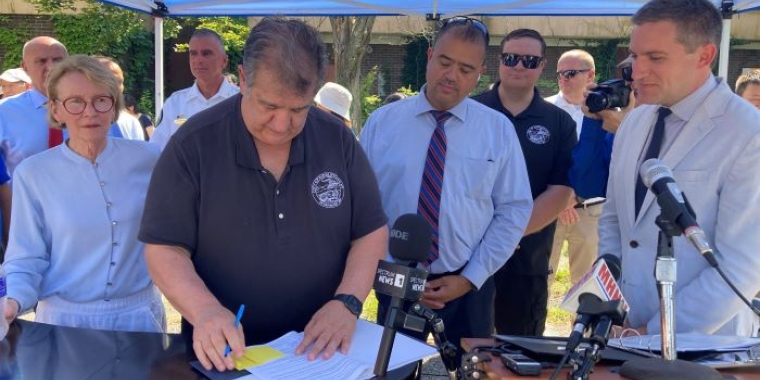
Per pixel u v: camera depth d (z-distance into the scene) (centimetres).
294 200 206
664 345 170
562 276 662
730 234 218
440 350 181
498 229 300
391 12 578
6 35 1591
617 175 252
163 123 524
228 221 204
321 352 187
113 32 1579
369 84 1472
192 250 209
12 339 205
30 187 245
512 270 375
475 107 305
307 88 183
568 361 169
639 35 224
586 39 1711
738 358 182
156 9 566
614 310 159
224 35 1458
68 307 248
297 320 216
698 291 219
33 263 243
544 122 359
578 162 331
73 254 248
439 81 291
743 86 512
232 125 205
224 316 188
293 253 208
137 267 258
